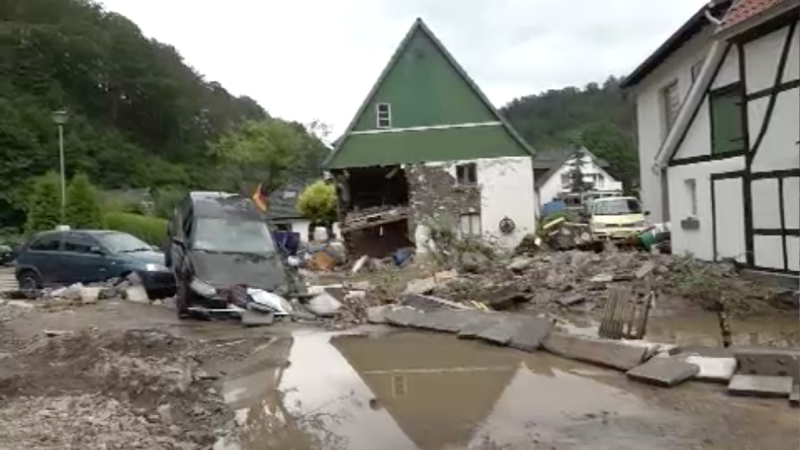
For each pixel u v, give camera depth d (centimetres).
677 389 827
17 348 1177
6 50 7488
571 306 1536
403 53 3522
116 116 8112
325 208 5284
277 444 685
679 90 2367
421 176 3459
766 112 1475
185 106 8831
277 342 1180
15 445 664
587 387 853
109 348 1113
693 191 1822
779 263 1459
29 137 6225
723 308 1360
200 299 1402
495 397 828
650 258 1833
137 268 1753
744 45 1532
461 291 1675
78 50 7950
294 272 1593
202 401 838
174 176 7694
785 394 767
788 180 1420
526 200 3481
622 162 8431
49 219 3662
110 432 710
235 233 1561
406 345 1148
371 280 2359
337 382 918
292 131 7669
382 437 698
